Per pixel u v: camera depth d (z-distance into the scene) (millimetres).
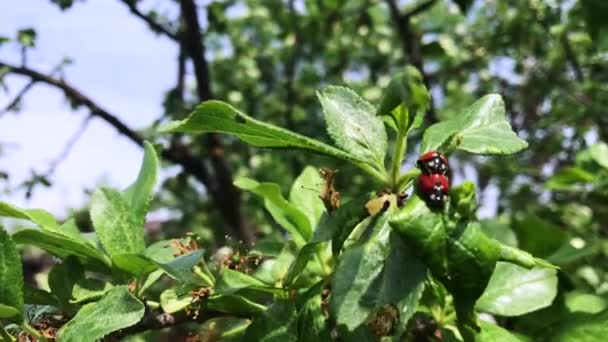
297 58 1055
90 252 280
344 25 972
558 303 319
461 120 264
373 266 241
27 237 278
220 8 826
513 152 256
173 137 814
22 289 263
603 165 512
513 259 238
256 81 1101
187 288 278
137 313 247
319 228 262
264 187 294
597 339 290
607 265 597
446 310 281
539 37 860
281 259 300
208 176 832
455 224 235
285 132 252
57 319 273
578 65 808
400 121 255
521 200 778
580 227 650
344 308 236
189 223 972
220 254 304
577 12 542
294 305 267
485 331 271
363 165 260
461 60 994
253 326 267
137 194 293
